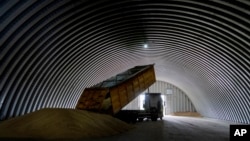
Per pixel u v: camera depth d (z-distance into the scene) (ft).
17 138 35.65
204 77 84.33
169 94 142.00
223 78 72.13
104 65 81.05
